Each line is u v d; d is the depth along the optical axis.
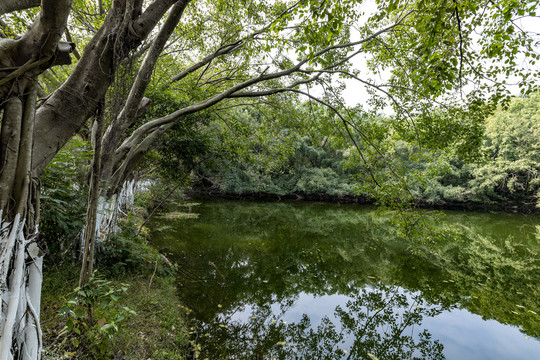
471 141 5.16
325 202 25.17
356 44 5.98
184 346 3.37
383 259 8.84
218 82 9.18
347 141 6.21
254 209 19.14
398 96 6.11
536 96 24.56
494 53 2.76
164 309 3.84
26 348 1.70
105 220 5.20
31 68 1.72
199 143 7.31
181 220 12.34
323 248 9.86
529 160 21.58
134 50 2.43
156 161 7.91
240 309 4.77
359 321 4.83
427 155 5.36
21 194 1.72
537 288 6.71
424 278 7.21
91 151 3.86
